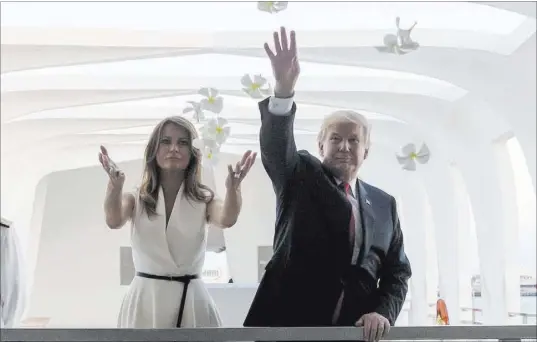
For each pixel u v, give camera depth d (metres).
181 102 13.10
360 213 2.78
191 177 2.64
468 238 12.52
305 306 2.68
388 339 2.33
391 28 8.26
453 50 8.36
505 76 8.48
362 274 2.70
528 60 7.92
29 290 16.33
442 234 12.59
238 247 14.01
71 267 17.11
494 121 9.88
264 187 14.23
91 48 8.84
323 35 8.34
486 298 10.64
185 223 2.59
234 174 2.55
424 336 2.32
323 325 2.67
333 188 2.76
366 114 12.32
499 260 10.34
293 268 2.70
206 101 3.43
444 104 10.80
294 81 2.55
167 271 2.56
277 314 2.68
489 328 2.31
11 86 10.67
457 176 12.50
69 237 17.22
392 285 2.75
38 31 8.62
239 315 5.07
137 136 15.28
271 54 2.53
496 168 10.37
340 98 10.92
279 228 2.78
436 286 14.11
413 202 14.16
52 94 11.10
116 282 17.12
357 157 2.79
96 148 16.34
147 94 10.90
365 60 8.68
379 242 2.76
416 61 8.78
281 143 2.64
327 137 2.82
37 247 16.86
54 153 15.99
